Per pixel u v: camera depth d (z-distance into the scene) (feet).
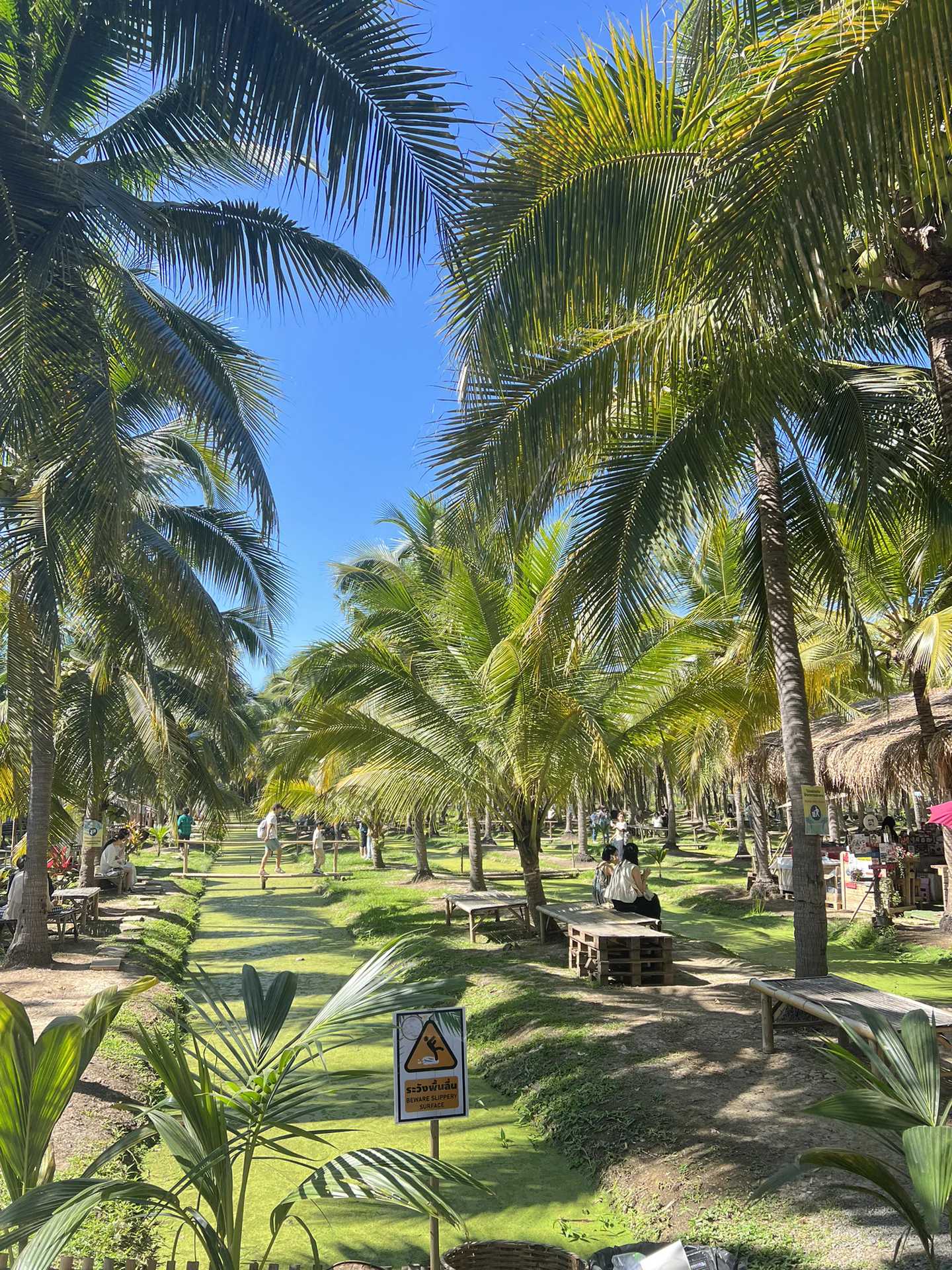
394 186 17.52
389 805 41.98
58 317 22.39
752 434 23.35
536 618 27.35
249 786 134.00
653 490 24.41
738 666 38.50
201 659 40.52
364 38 17.02
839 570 29.60
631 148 15.96
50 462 26.04
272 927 55.11
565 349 20.77
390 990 10.61
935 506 27.53
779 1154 16.25
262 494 28.63
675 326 19.49
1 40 25.22
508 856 105.50
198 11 17.98
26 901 37.29
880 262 18.16
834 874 61.52
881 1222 13.64
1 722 46.96
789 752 26.53
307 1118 21.79
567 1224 15.83
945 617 34.60
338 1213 16.63
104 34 23.22
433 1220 10.72
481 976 33.96
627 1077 21.12
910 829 68.23
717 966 36.24
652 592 25.14
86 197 22.17
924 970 37.83
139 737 47.06
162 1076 9.10
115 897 64.64
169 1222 16.05
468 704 41.32
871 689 54.80
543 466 20.71
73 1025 9.17
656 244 16.05
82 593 38.14
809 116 12.23
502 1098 23.08
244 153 26.16
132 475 25.71
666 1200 15.80
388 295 31.65
